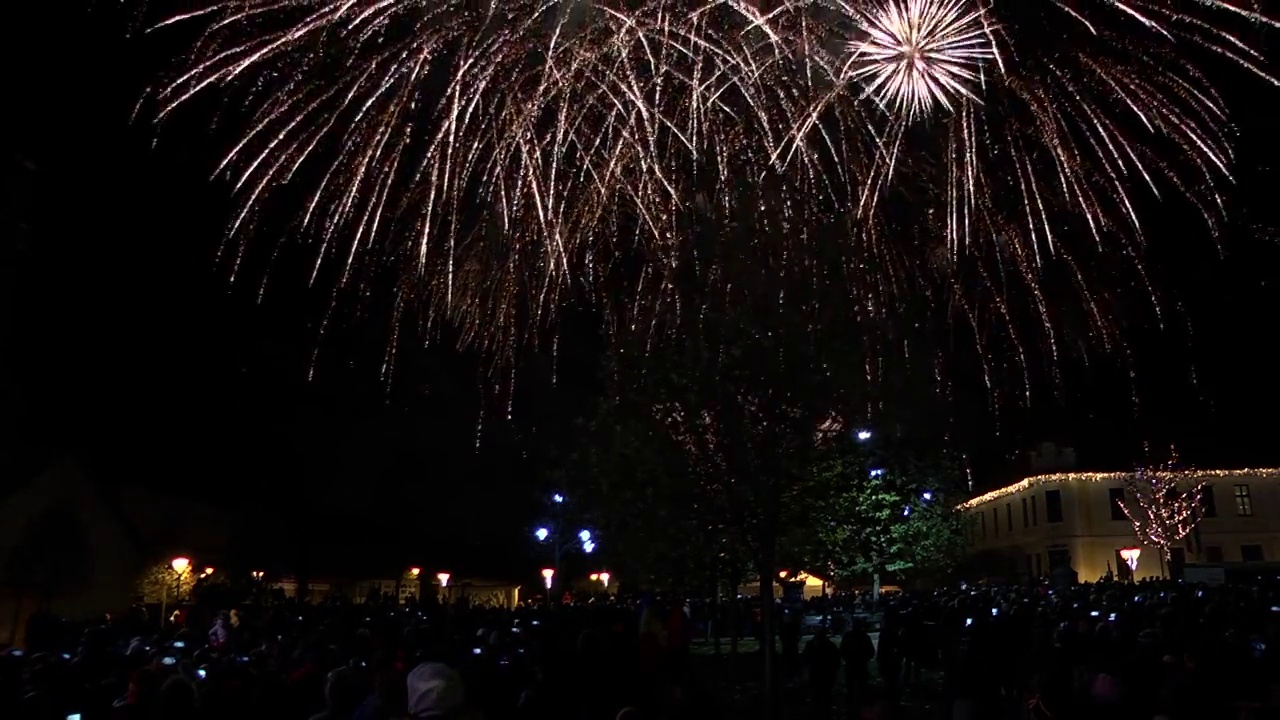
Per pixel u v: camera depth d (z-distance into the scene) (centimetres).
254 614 2327
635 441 1650
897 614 2169
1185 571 4288
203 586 3234
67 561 3431
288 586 4588
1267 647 1190
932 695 1948
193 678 905
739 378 1523
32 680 962
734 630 2523
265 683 865
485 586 5319
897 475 1912
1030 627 1853
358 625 1952
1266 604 2408
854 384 1528
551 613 2603
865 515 1772
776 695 1530
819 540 1664
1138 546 5903
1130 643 1441
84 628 1948
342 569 4709
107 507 3572
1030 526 6303
